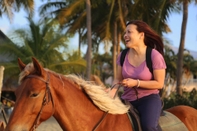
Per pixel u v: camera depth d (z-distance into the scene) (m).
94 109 3.67
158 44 4.10
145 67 3.86
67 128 3.51
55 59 21.84
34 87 3.16
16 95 3.21
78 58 21.75
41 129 11.24
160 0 19.75
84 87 3.65
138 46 3.97
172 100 15.57
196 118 4.48
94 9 26.53
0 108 6.91
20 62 3.45
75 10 23.30
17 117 3.08
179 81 19.52
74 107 3.52
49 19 22.27
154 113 3.75
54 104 3.36
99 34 27.12
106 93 3.75
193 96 16.80
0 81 6.94
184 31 19.59
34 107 3.14
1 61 22.50
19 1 21.52
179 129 4.11
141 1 20.38
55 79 3.45
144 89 3.90
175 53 39.56
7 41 21.75
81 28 27.33
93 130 3.60
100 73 45.19
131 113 3.78
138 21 4.02
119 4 23.31
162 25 20.97
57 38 21.80
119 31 28.52
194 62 39.97
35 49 21.69
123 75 4.01
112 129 3.62
